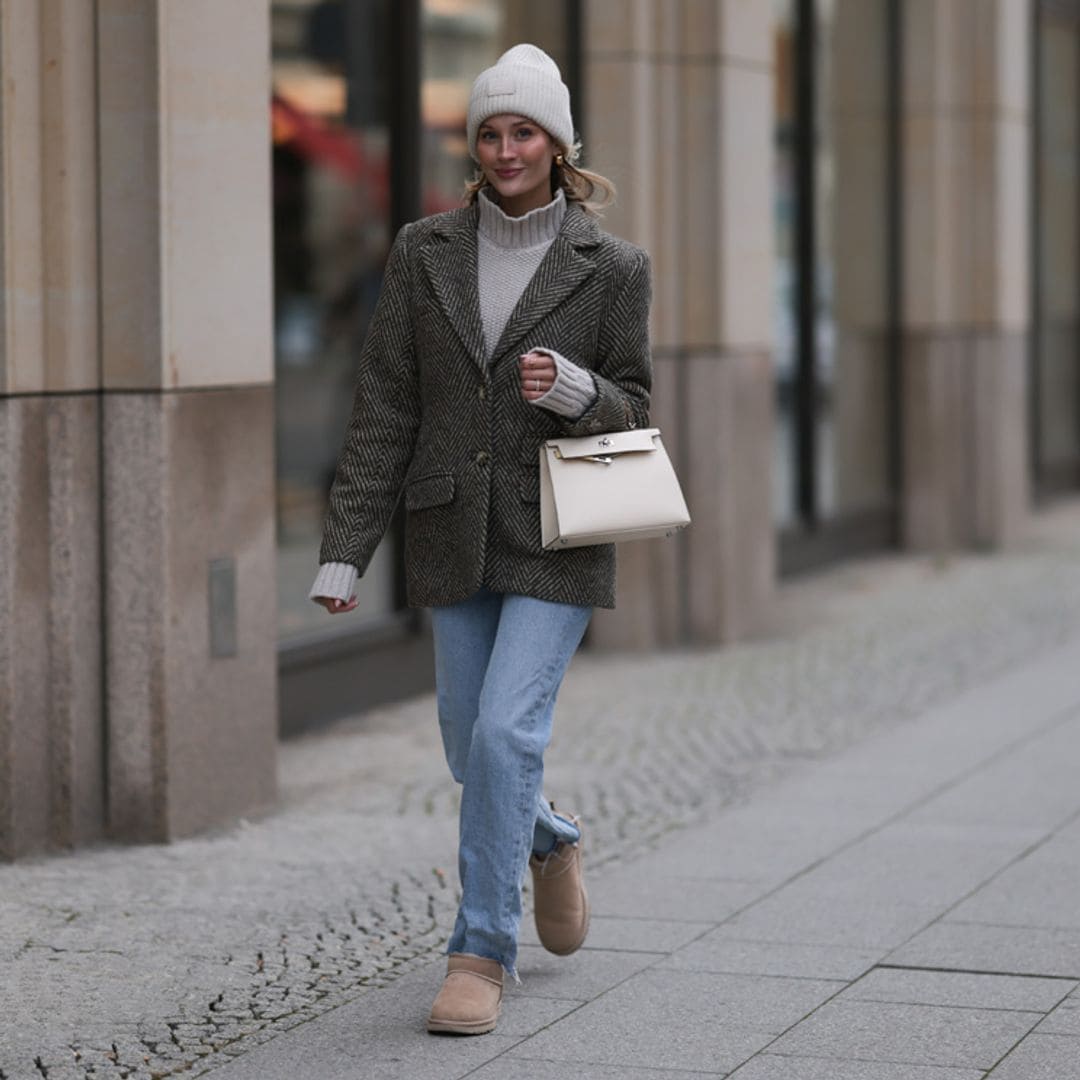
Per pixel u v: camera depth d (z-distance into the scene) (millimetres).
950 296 41188
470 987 13305
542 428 13180
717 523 30297
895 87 40500
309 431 25906
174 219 18344
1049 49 50375
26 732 18000
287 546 25234
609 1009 13836
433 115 27375
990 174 41094
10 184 17406
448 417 13242
